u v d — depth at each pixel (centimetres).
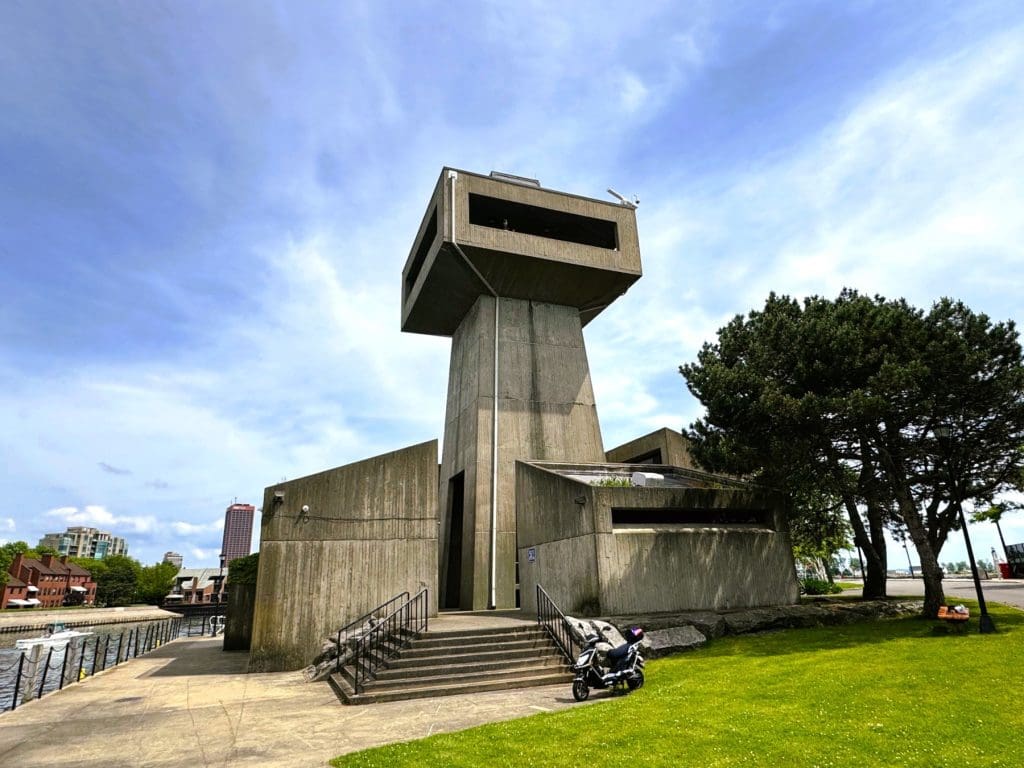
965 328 1727
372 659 1382
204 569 12294
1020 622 1611
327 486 1786
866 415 1600
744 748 730
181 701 1249
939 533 1966
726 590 1803
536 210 3109
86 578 9900
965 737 736
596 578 1645
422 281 3089
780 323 1906
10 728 1035
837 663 1200
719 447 1917
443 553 3148
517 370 3027
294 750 851
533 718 929
